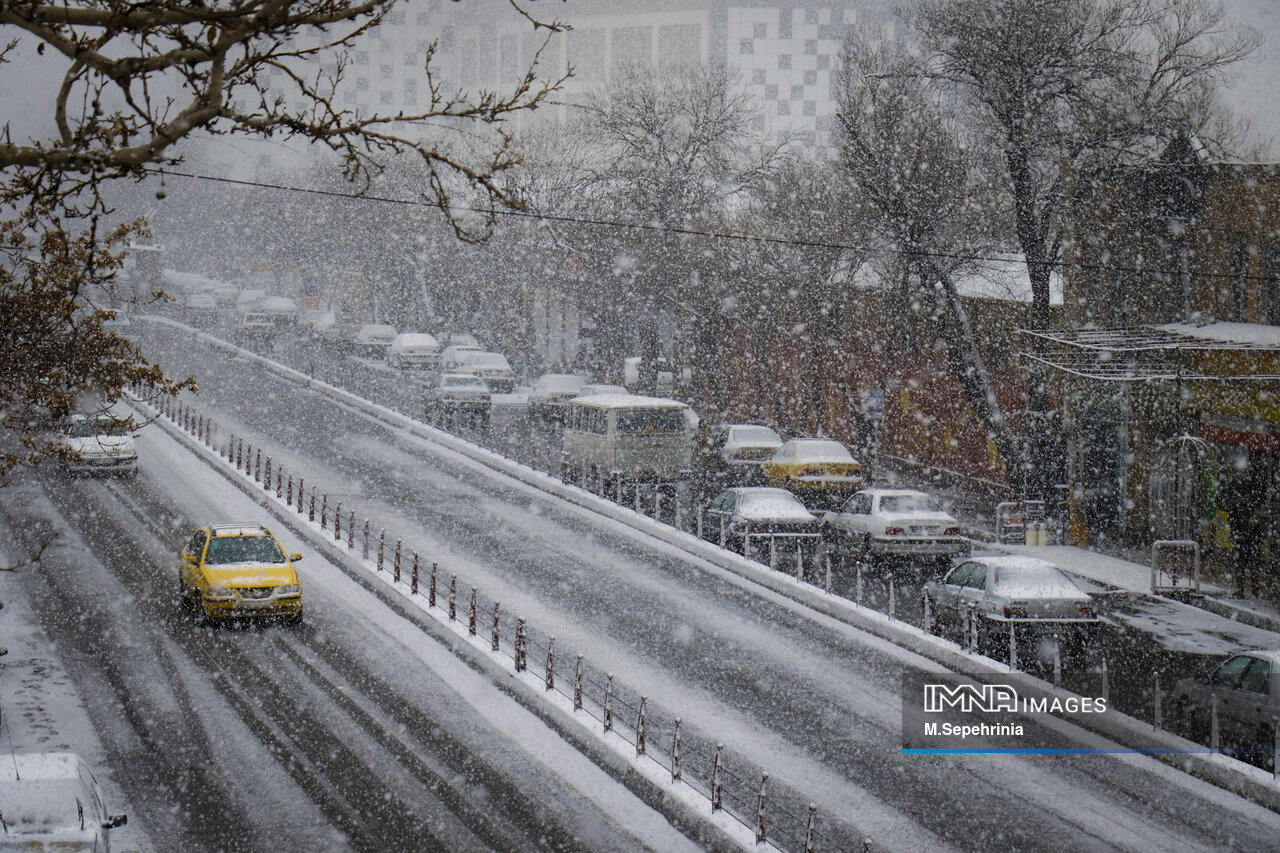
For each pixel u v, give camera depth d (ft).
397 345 378.12
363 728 97.66
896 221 189.37
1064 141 181.47
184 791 83.82
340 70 42.96
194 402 290.15
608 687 98.63
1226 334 157.38
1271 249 159.94
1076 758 91.76
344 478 215.51
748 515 160.97
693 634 126.31
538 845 76.84
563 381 293.84
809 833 71.41
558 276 339.98
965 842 76.38
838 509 167.53
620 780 88.94
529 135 346.13
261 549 132.16
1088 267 181.37
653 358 309.01
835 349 226.99
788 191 241.96
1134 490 178.40
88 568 150.51
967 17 182.39
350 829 78.23
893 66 204.44
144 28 35.40
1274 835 77.56
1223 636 128.67
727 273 254.47
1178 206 172.96
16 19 33.99
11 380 90.89
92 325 95.76
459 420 283.59
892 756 91.91
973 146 208.03
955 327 190.29
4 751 88.63
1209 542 161.68
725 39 651.25
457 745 94.68
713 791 80.48
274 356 389.80
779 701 104.83
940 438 249.75
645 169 273.95
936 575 156.04
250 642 121.49
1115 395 178.70
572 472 217.97
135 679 108.37
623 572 154.71
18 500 187.62
